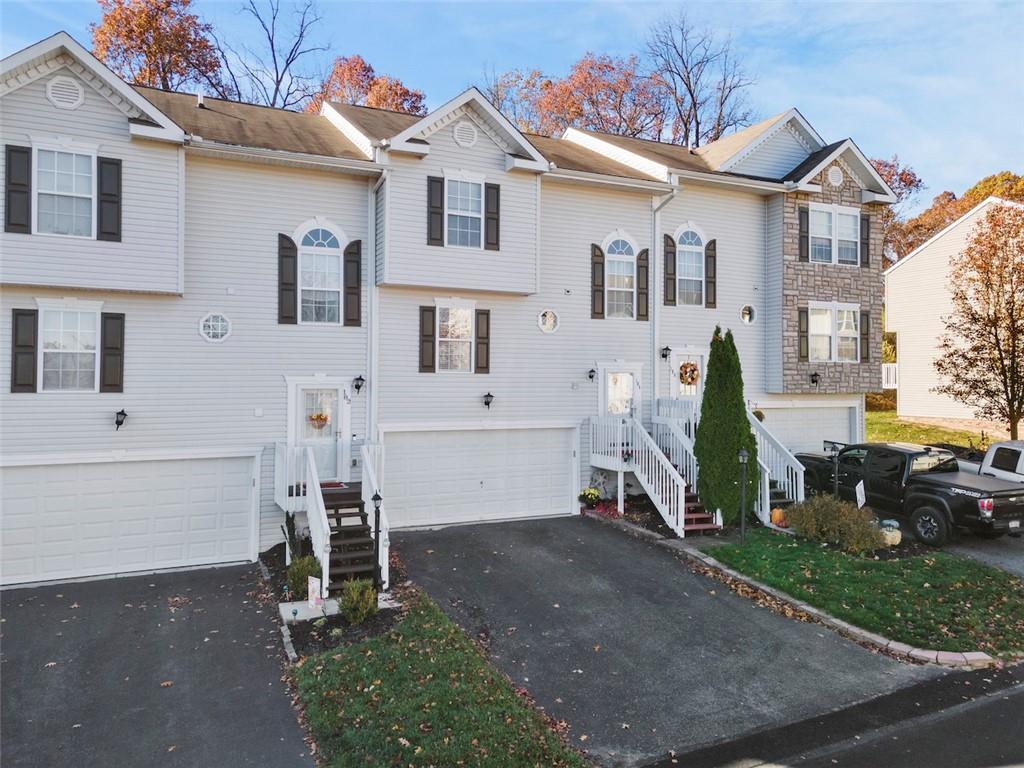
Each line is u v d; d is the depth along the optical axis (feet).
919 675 26.03
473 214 47.52
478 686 24.11
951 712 23.13
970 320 65.31
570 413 53.06
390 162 44.91
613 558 40.24
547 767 19.36
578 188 53.47
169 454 41.29
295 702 23.88
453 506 49.47
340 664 25.96
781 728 22.08
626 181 52.65
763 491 48.11
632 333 55.26
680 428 50.55
